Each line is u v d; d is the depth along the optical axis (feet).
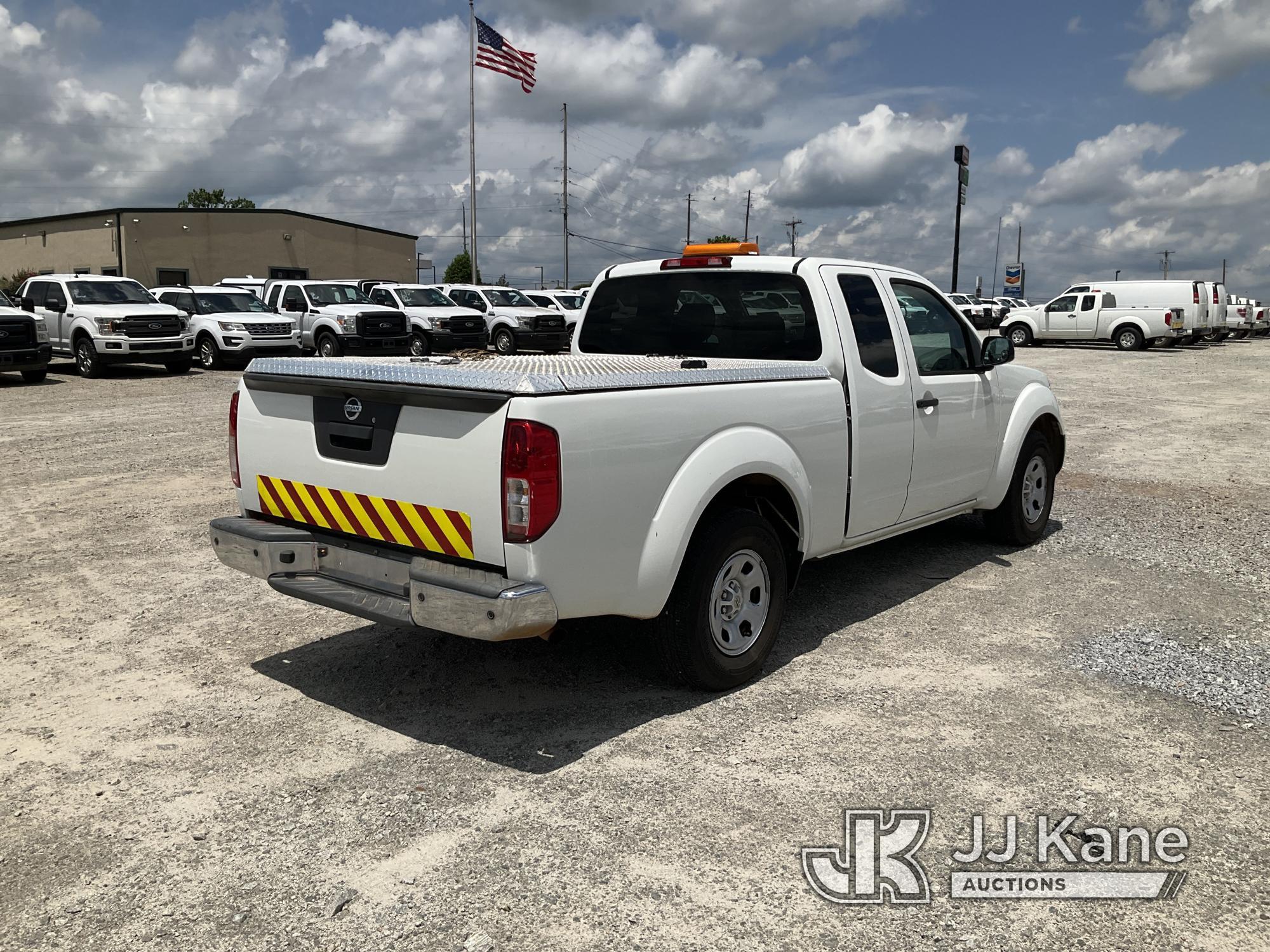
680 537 12.47
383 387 11.82
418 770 11.55
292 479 13.37
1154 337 99.35
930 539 22.77
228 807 10.74
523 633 11.01
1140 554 21.40
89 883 9.37
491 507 11.07
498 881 9.35
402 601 12.10
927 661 14.98
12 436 37.19
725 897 9.10
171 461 31.83
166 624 16.75
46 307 63.26
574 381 11.35
